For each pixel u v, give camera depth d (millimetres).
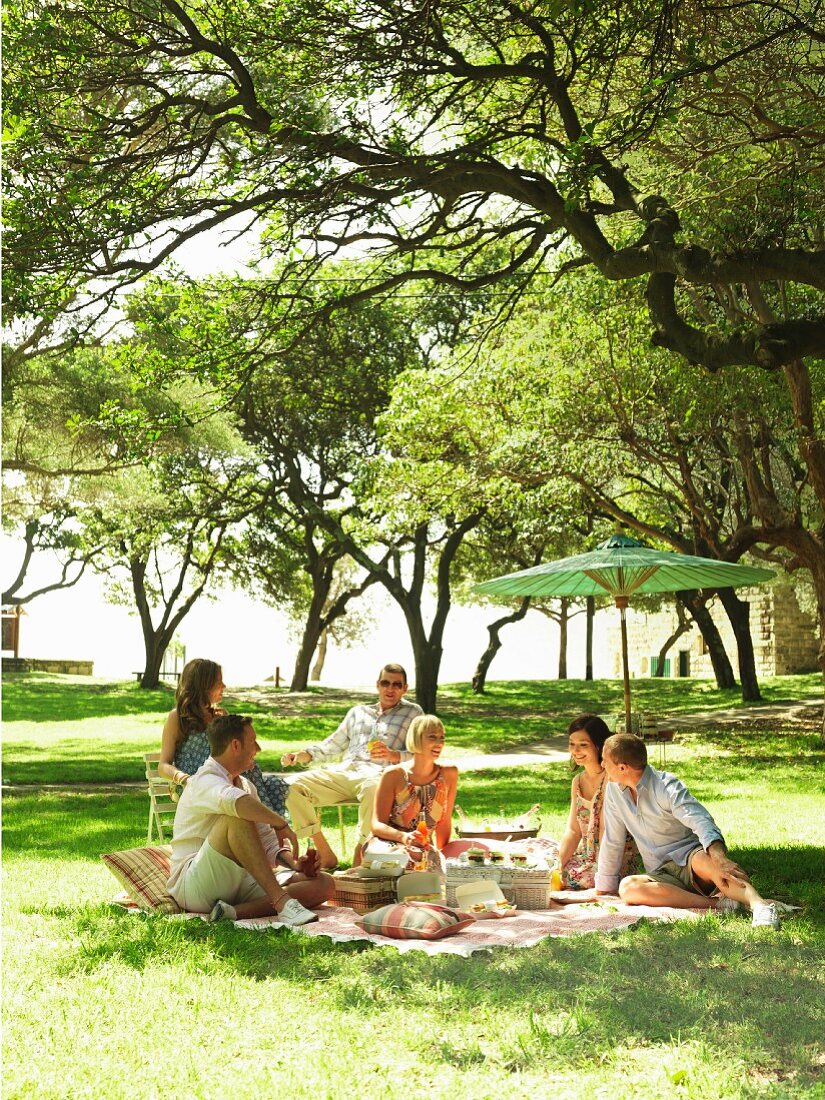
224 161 9773
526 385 18906
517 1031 4383
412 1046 4270
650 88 7648
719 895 6711
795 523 18297
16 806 14547
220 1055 4215
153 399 17969
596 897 7180
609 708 33562
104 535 39344
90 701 36375
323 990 5047
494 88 11016
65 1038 4395
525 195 9711
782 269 8109
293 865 7125
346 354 27969
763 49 9328
